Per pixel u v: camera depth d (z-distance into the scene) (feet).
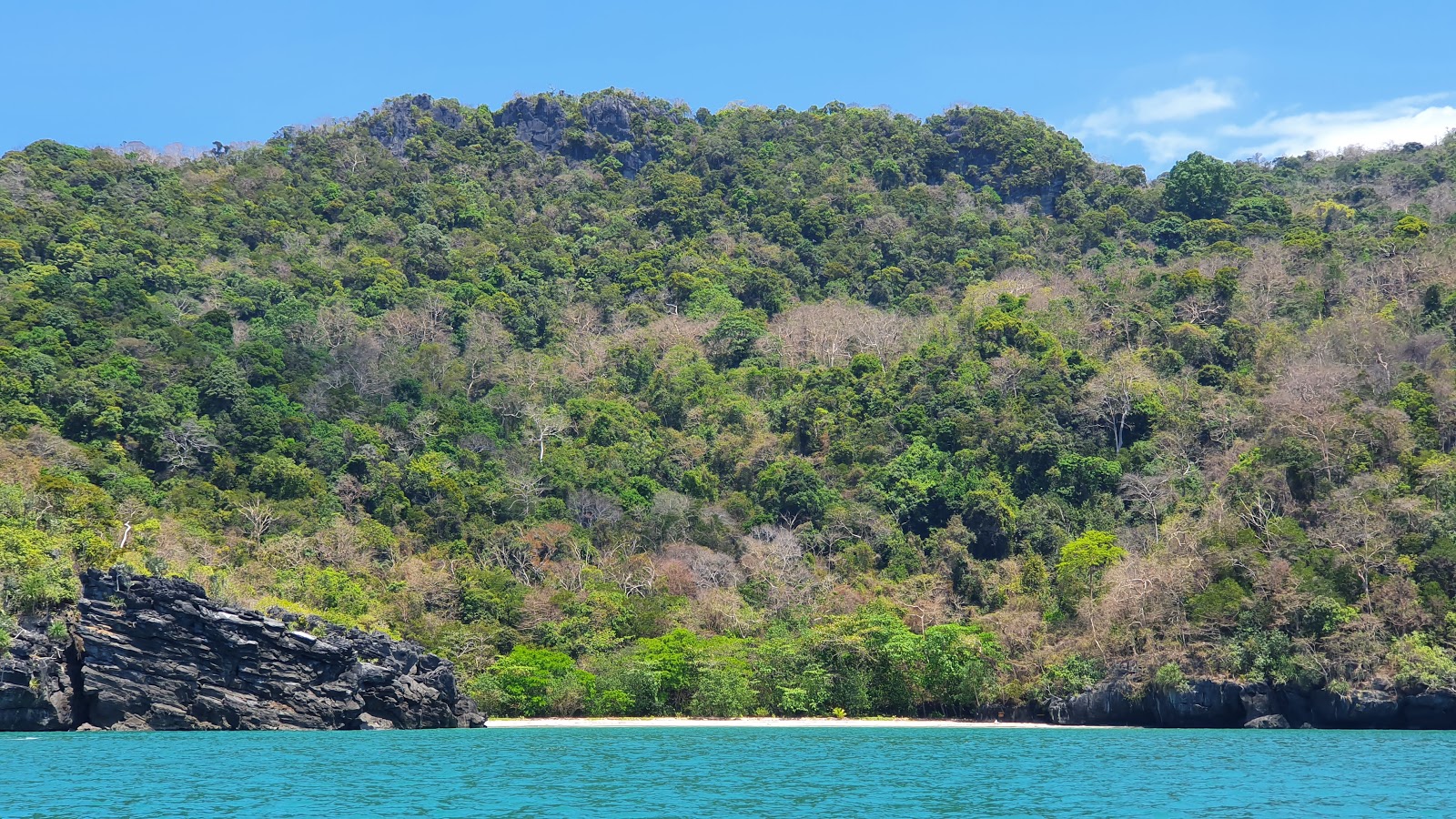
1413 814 146.51
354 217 577.84
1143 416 396.37
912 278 569.64
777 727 269.44
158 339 403.54
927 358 448.65
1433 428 324.19
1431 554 266.57
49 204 495.41
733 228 602.03
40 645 225.35
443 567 341.00
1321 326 409.08
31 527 258.37
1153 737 240.32
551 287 549.95
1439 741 227.20
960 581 359.66
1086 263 568.82
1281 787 165.58
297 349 435.53
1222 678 262.06
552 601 322.96
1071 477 385.29
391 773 175.01
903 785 167.22
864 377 449.89
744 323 495.41
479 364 477.77
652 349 498.28
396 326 483.10
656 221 619.67
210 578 266.98
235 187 586.45
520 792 158.71
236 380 386.32
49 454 322.34
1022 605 324.60
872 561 372.17
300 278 508.94
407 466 390.83
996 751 211.00
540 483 405.18
